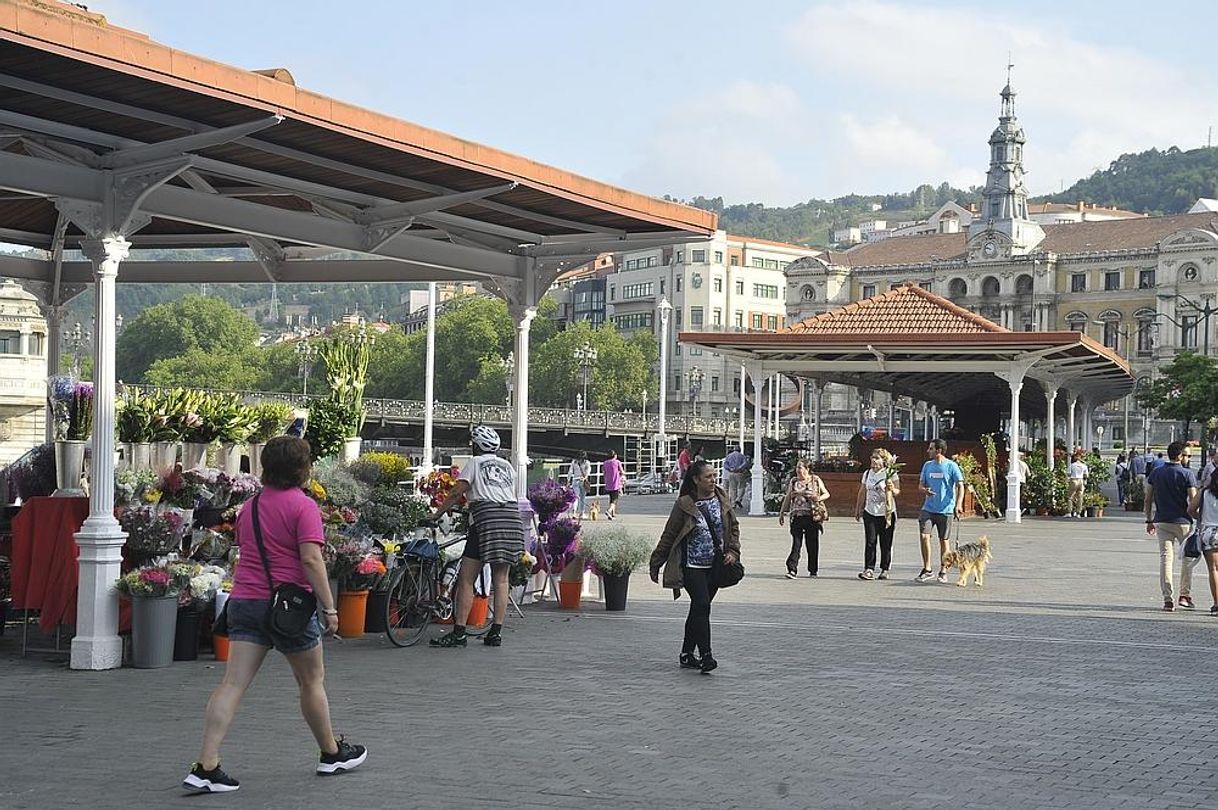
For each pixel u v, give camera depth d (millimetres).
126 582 11266
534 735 8828
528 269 17188
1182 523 16578
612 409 142500
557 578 16578
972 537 29734
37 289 16875
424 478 15781
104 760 7977
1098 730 9312
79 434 12953
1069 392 52656
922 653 12742
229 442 16078
